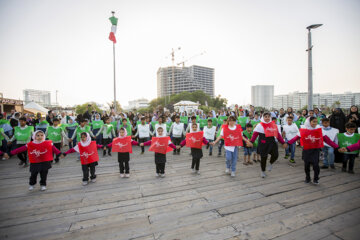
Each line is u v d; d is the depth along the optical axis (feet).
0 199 12.86
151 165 20.76
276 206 11.43
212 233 9.04
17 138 20.42
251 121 28.78
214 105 258.78
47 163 14.28
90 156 15.16
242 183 15.06
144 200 12.46
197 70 450.71
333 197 12.47
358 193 13.01
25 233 9.30
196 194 13.20
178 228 9.47
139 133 26.27
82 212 11.11
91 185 15.16
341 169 18.03
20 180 16.58
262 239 8.59
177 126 25.53
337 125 20.27
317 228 9.33
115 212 11.06
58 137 21.67
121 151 16.35
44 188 14.28
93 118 29.30
